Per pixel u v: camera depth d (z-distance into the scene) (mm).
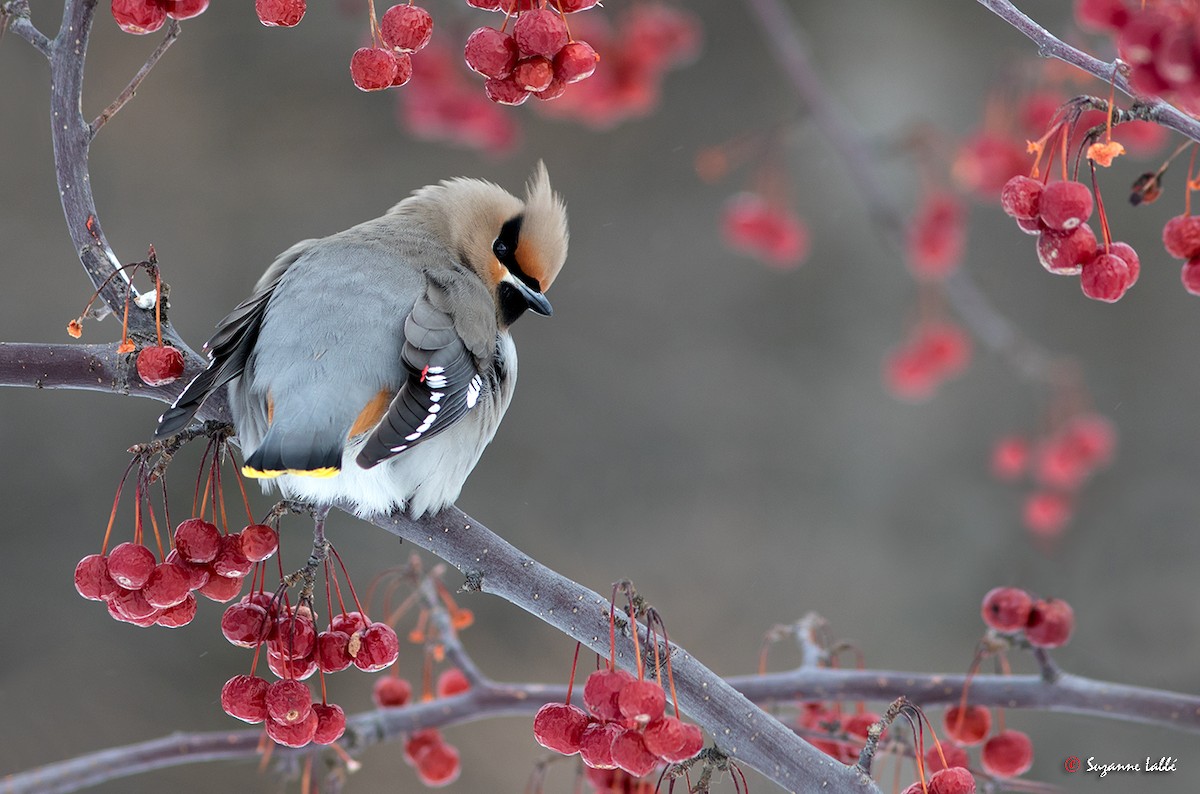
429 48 10047
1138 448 14703
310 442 5199
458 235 6645
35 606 13680
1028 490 15000
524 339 16281
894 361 10617
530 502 15438
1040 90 9070
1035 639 5766
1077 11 4309
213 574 4754
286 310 5703
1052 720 11922
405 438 5254
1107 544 14289
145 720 13023
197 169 15945
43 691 13141
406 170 16406
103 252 5379
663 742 4277
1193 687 13336
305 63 16438
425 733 6566
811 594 14875
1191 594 13867
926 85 16031
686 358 16203
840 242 16438
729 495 15539
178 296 15219
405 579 6652
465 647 14086
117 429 14656
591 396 16000
